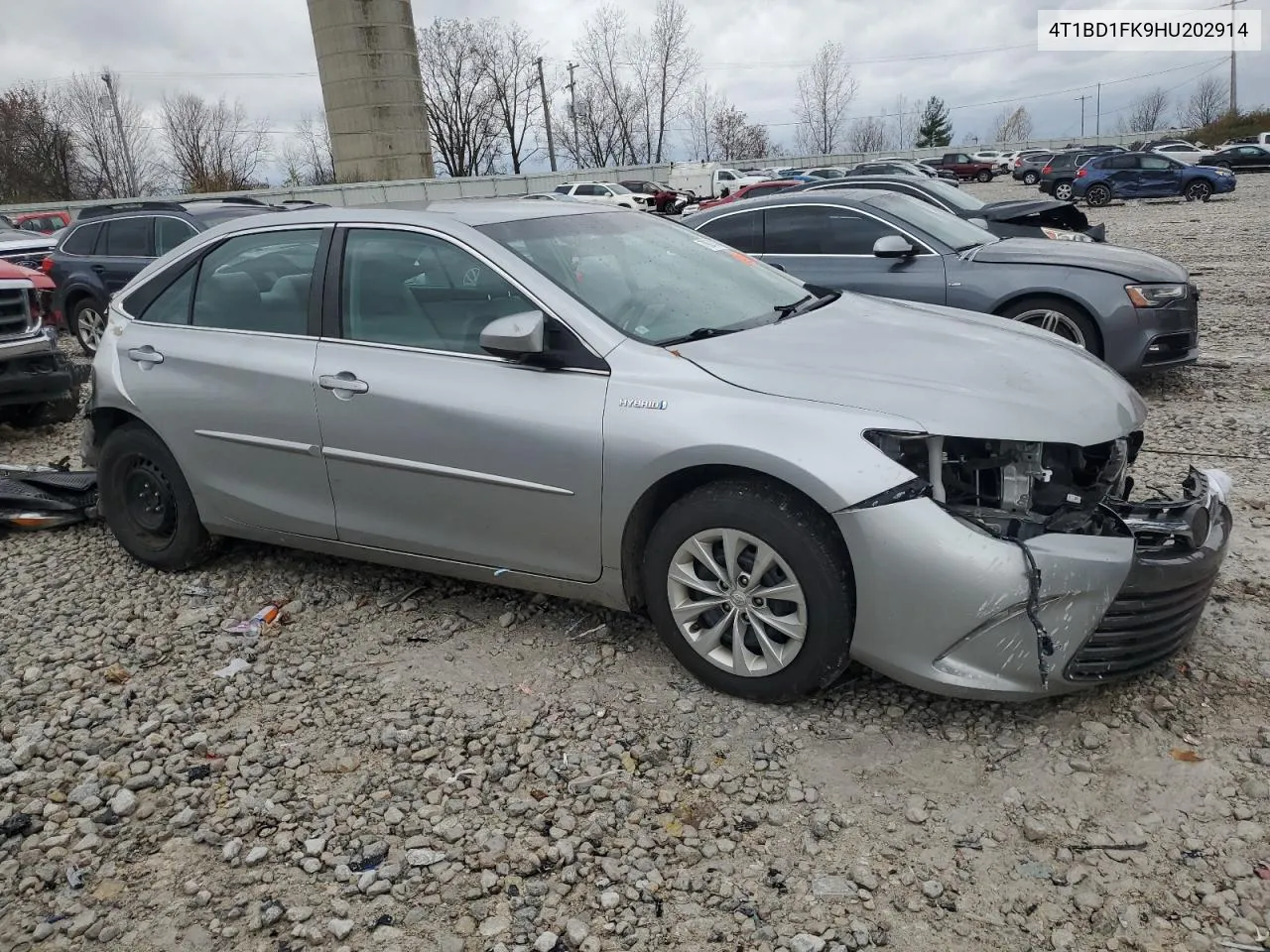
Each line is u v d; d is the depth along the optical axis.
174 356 4.48
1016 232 9.47
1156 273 6.98
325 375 4.01
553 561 3.70
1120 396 3.55
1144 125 104.19
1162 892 2.53
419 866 2.78
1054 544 2.98
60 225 29.91
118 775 3.26
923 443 3.12
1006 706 3.33
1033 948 2.39
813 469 3.04
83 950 2.54
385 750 3.32
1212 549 3.23
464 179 41.09
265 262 4.34
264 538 4.53
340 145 34.03
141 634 4.25
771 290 4.38
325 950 2.50
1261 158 41.38
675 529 3.37
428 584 4.56
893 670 3.12
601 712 3.44
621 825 2.89
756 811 2.91
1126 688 3.37
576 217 4.28
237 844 2.89
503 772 3.16
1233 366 8.09
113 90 54.19
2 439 7.84
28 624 4.39
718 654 3.45
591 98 72.12
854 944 2.42
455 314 3.81
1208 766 2.97
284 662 3.94
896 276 7.44
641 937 2.49
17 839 2.99
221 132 58.50
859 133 97.38
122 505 4.91
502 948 2.47
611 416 3.41
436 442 3.76
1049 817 2.82
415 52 33.88
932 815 2.86
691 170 47.69
